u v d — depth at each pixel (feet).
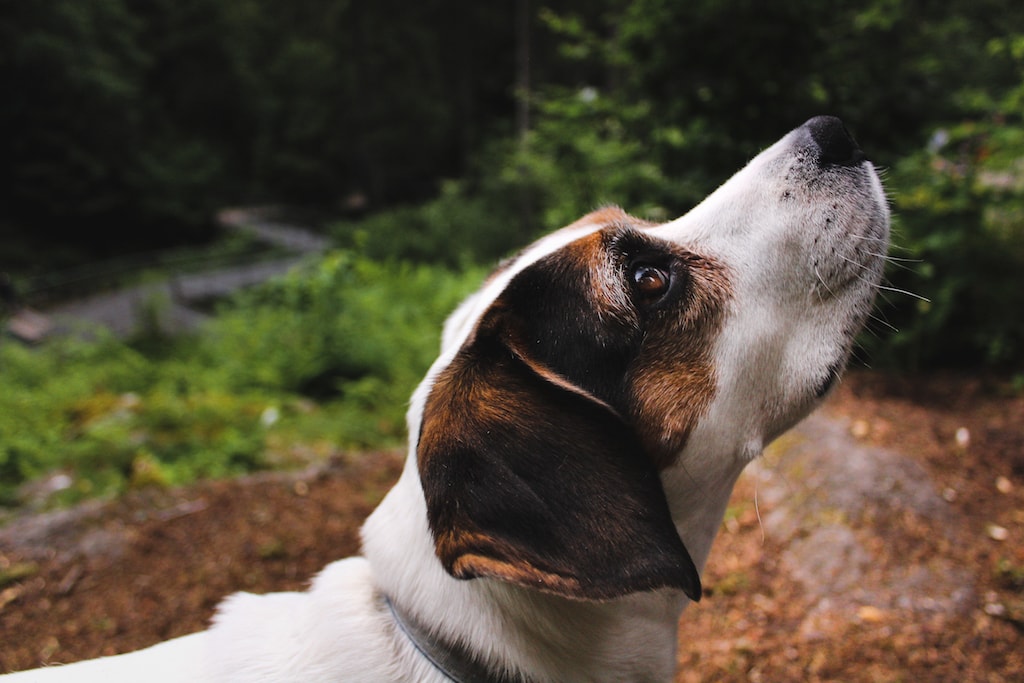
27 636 2.70
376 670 1.52
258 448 4.64
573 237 1.65
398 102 32.24
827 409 3.67
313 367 6.34
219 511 3.42
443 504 1.39
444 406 1.48
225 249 21.62
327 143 35.06
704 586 2.76
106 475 4.28
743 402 1.61
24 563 3.08
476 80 34.55
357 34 31.58
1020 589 2.53
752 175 1.69
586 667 1.55
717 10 4.18
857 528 2.84
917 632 2.45
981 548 2.70
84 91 23.84
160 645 1.68
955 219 4.27
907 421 3.54
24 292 14.53
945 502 2.93
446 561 1.36
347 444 4.93
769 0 4.07
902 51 4.55
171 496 3.56
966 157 4.58
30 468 4.48
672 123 4.69
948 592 2.56
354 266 9.77
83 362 7.47
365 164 32.58
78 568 3.04
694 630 2.60
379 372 6.40
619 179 4.81
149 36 32.55
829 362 1.63
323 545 3.15
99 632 2.70
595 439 1.43
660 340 1.57
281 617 1.65
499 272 1.80
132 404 5.55
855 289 1.65
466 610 1.51
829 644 2.46
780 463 3.28
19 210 24.27
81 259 24.32
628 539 1.38
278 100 35.40
